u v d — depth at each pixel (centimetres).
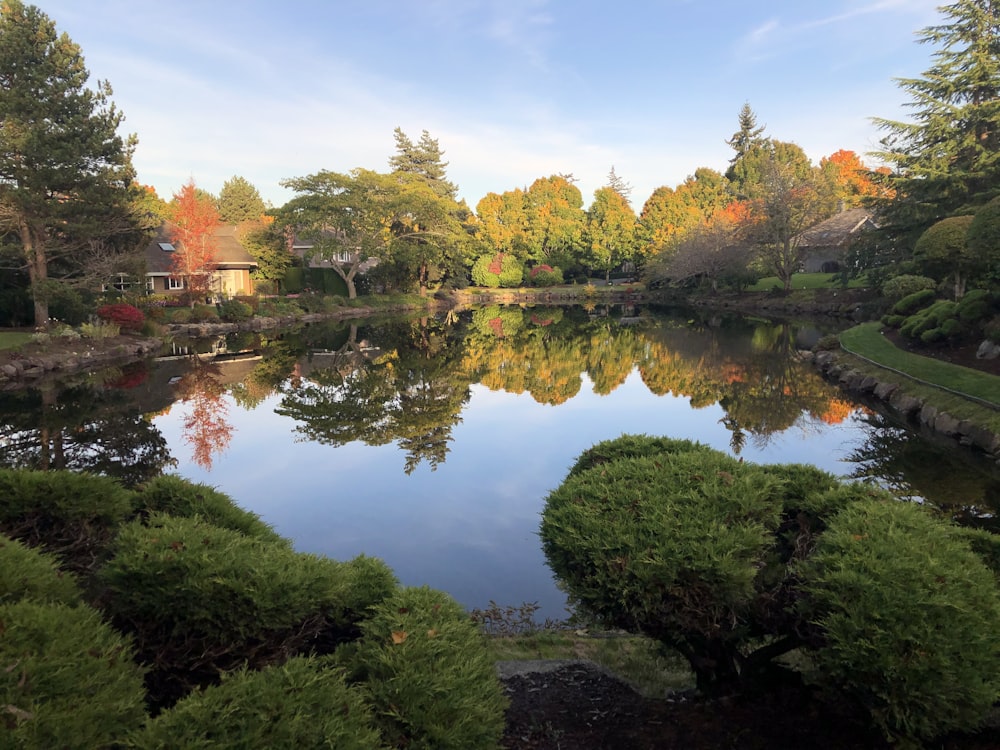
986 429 1006
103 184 2202
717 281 4659
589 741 303
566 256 6359
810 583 253
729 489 293
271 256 4231
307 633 269
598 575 269
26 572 219
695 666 320
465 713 217
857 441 1084
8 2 2094
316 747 178
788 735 286
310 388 1661
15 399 1467
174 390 1603
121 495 341
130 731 171
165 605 238
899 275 2694
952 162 2739
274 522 724
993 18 2609
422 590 291
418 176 5959
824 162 6919
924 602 224
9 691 159
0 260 2217
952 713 220
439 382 1775
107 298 2578
